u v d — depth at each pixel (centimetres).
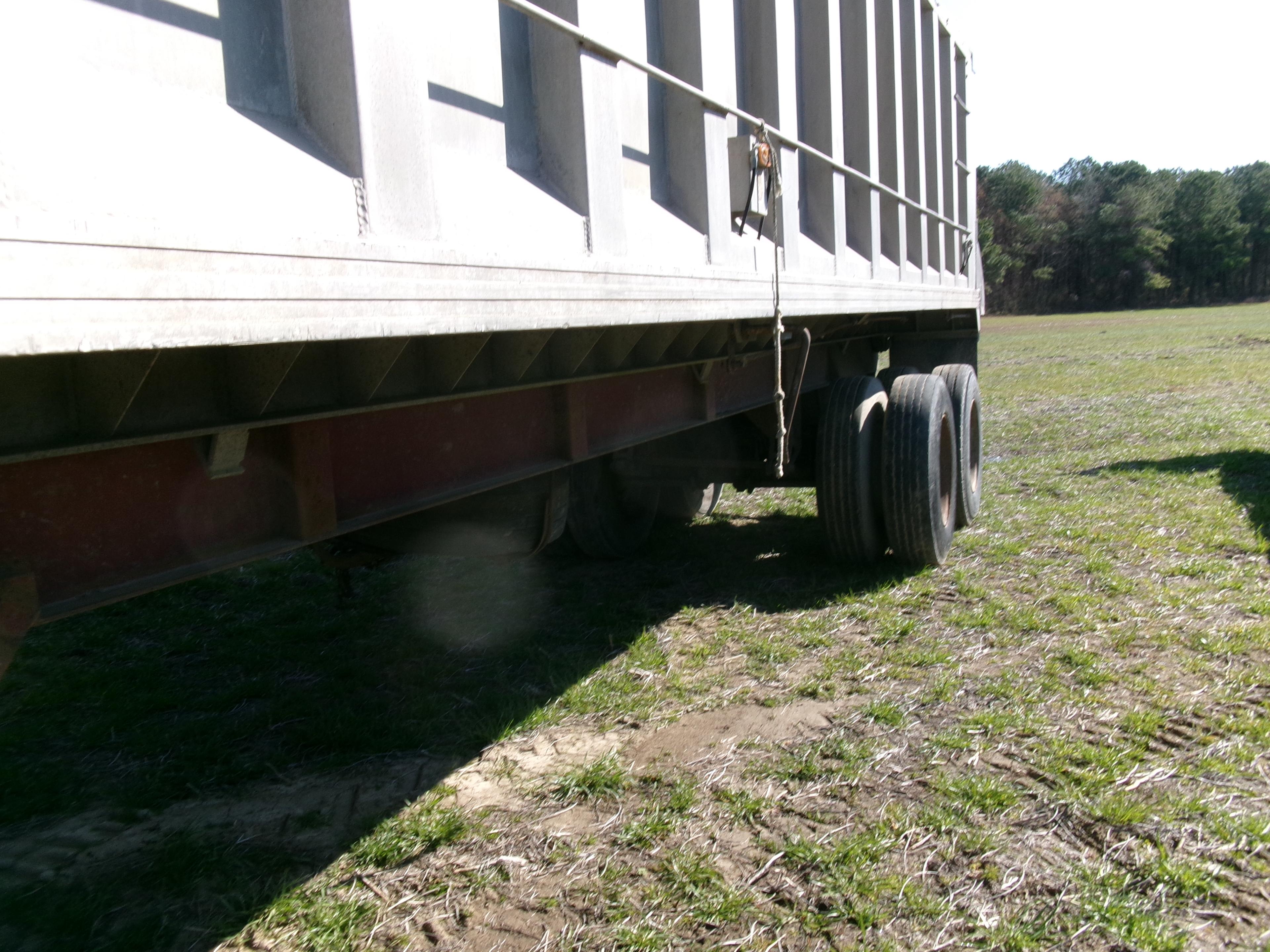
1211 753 335
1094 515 705
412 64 181
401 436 253
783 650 450
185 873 283
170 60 153
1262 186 8431
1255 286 8181
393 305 169
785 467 542
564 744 364
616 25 281
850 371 723
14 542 161
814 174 454
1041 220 7931
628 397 362
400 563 641
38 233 114
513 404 299
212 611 551
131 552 180
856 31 495
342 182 167
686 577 587
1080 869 271
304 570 627
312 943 251
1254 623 465
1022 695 389
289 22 176
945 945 243
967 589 527
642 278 260
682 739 363
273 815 319
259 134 162
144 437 163
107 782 347
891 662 432
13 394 148
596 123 248
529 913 262
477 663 452
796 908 260
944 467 606
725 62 343
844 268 466
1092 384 1792
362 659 462
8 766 360
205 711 411
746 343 425
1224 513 688
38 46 133
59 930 259
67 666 467
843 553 578
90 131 133
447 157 213
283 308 146
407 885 276
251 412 184
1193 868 269
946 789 314
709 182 322
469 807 319
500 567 620
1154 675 407
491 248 196
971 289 795
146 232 126
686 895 266
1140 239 7562
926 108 657
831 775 329
